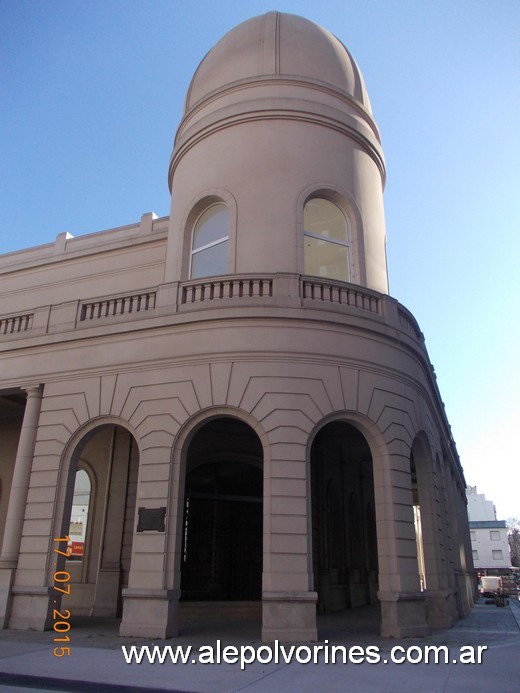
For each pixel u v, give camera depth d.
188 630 12.41
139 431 12.86
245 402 12.29
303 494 11.69
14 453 20.12
